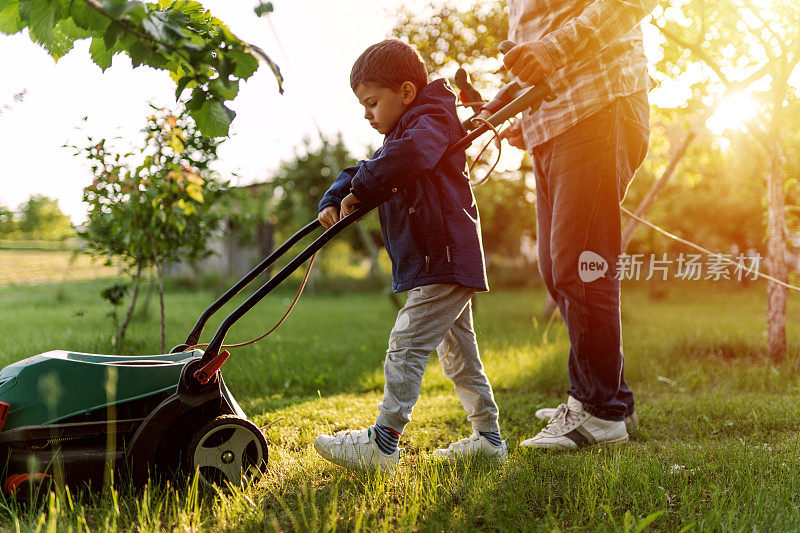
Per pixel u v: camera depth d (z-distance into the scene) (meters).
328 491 2.06
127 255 4.75
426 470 2.22
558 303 2.95
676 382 4.16
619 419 2.66
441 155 2.10
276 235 18.80
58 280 16.73
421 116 2.15
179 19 1.66
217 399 2.10
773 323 4.59
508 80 3.79
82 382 2.01
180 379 2.01
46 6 1.54
